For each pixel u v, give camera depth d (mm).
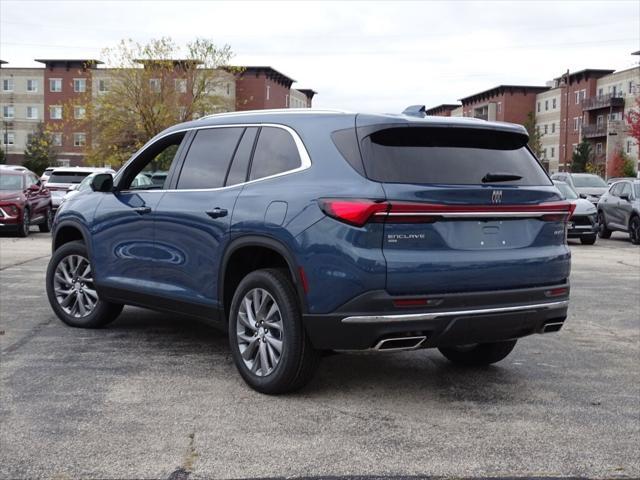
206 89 51938
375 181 4418
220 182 5445
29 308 7961
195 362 5734
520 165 5004
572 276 12023
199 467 3703
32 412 4496
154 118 49469
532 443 4109
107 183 6422
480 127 4828
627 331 7414
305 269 4535
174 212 5676
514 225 4828
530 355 6301
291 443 4047
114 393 4898
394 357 6105
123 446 3967
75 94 82750
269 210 4836
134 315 7637
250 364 5031
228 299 5332
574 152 76188
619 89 77625
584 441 4156
